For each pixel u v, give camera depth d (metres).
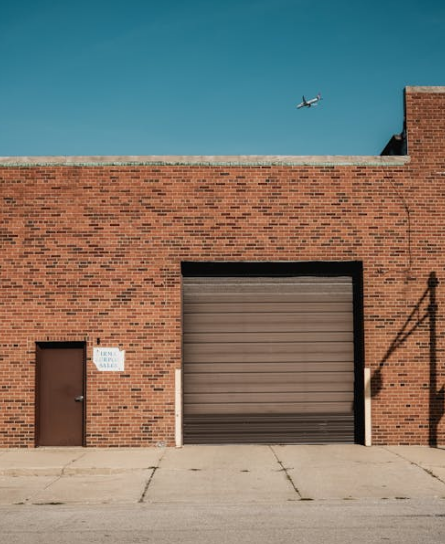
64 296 15.67
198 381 16.02
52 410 15.66
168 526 8.94
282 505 10.20
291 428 15.96
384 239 15.93
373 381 15.66
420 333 15.76
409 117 16.19
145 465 13.40
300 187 15.98
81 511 9.96
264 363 16.09
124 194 15.87
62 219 15.80
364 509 9.87
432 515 9.45
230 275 16.19
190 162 15.96
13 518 9.53
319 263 16.11
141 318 15.67
